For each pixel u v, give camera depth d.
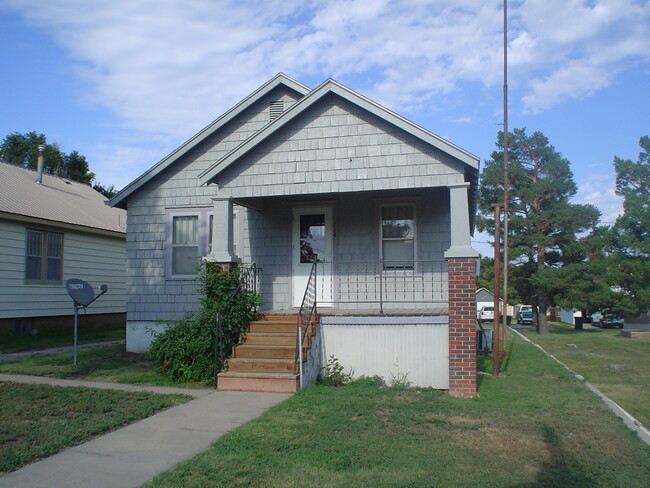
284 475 5.64
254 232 13.97
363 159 11.03
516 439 7.20
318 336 11.58
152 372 11.59
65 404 8.48
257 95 14.28
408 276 13.09
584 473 5.91
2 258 17.16
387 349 11.44
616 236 38.38
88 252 21.14
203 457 6.13
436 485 5.45
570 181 40.97
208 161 14.56
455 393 10.09
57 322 19.66
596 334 37.34
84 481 5.42
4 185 19.80
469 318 10.14
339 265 13.44
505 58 20.23
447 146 10.41
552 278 37.91
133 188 14.64
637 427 8.00
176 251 14.57
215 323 10.90
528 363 16.11
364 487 5.36
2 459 5.87
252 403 8.92
